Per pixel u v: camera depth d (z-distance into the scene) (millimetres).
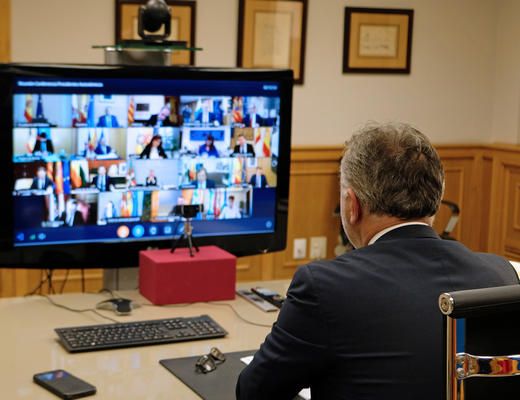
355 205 1615
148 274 2629
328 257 4910
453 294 1245
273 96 2791
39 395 1887
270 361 1547
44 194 2557
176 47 2762
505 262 1641
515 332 1310
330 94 4801
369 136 1614
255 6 4535
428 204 1582
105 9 4266
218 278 2658
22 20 4141
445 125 5113
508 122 5086
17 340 2242
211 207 2764
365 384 1460
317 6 4691
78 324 2395
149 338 2236
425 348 1453
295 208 4781
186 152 2701
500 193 5035
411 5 4914
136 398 1882
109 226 2648
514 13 4996
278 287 2873
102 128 2590
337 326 1481
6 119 2477
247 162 2787
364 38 4816
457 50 5066
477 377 1304
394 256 1546
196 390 1928
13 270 4281
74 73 2531
